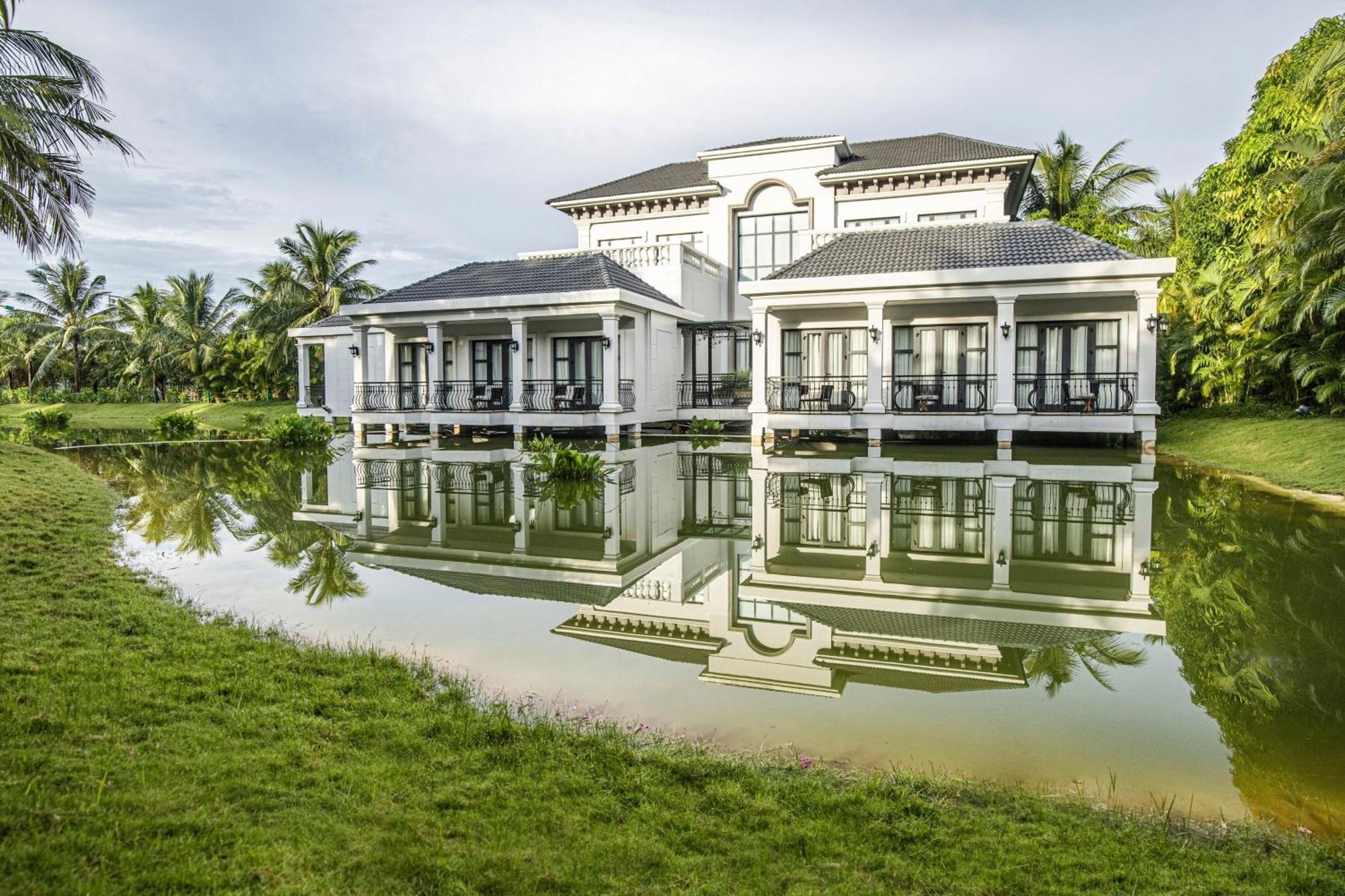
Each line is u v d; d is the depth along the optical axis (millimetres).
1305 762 3605
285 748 3494
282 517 10477
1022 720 4066
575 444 20156
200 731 3615
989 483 12867
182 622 5422
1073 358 19156
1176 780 3445
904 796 3213
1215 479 13086
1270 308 16641
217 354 44625
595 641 5383
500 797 3148
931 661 4973
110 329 48938
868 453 17328
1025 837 2938
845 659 5016
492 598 6512
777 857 2779
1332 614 5832
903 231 20734
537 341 23719
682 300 23875
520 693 4414
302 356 30516
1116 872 2703
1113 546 8258
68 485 11820
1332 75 15539
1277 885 2646
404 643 5293
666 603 6348
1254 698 4332
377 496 12234
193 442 22594
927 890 2604
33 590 5973
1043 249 17625
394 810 3012
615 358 19984
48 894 2379
